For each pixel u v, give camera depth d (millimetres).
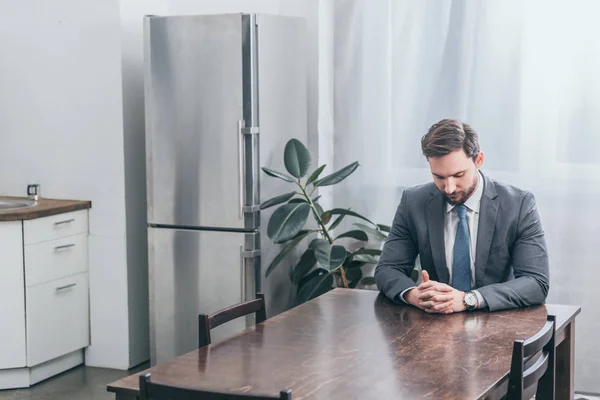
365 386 2289
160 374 2416
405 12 4809
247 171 4566
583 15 4465
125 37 4887
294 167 4598
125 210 4945
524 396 2463
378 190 4996
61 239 4855
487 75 4656
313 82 5086
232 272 4648
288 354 2596
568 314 3037
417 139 4871
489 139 4688
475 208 3254
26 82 5082
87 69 4938
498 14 4609
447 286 3088
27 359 4688
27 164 5133
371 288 5059
